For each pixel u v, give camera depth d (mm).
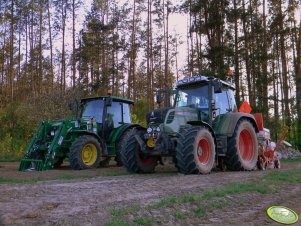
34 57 33969
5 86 36156
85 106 12820
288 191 6297
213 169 10203
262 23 23688
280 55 28406
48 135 11320
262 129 10992
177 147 8359
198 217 4414
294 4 25250
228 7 21391
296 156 17953
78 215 4016
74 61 30562
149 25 31359
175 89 10102
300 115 22844
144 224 3895
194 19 23484
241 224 4297
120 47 31641
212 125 9422
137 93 34312
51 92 20125
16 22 32844
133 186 6207
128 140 9297
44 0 32156
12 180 7207
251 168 9875
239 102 19906
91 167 11047
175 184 6492
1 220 3793
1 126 21109
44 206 4406
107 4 33250
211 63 20531
